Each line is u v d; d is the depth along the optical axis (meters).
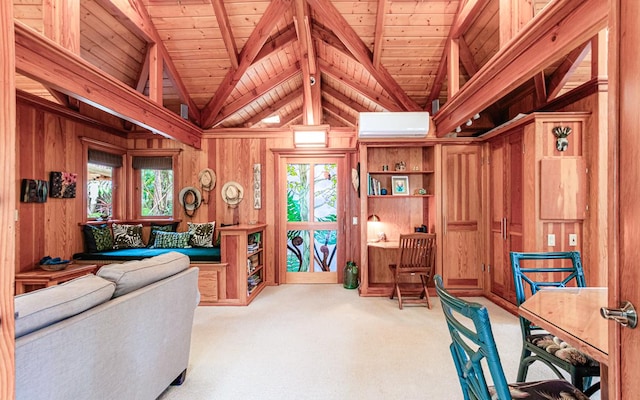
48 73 2.14
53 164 3.70
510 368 2.28
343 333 2.91
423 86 4.25
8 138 0.62
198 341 2.75
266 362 2.37
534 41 1.92
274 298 4.09
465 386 1.20
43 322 1.09
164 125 3.76
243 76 4.53
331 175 4.98
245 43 3.84
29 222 3.39
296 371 2.24
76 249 4.00
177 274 2.03
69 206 3.92
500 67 2.31
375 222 4.61
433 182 4.26
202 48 3.84
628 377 0.72
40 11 2.89
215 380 2.13
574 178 3.03
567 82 3.71
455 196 4.18
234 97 4.89
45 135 3.60
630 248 0.72
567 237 3.08
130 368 1.51
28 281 3.10
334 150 4.87
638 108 0.70
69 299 1.22
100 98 2.63
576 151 3.05
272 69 4.68
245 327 3.08
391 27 3.51
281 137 4.96
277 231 4.89
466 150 4.16
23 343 0.98
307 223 4.97
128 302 1.49
